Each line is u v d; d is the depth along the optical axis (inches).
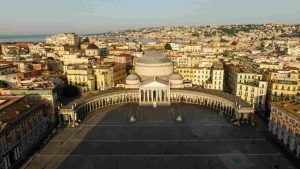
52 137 5280.5
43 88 5910.4
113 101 7564.0
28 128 4778.5
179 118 6171.3
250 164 4237.2
